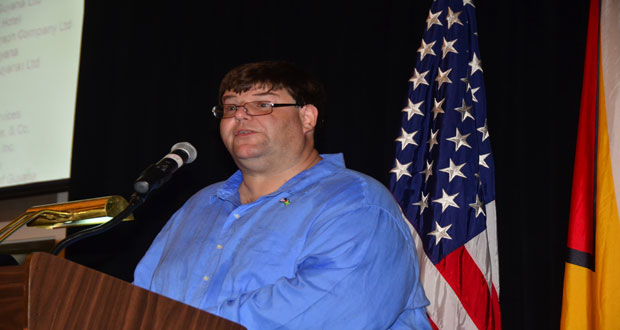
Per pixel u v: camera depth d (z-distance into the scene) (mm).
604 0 2432
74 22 4078
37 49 4137
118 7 3955
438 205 2512
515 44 2797
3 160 4008
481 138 2605
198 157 3443
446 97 2648
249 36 3498
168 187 3432
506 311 2537
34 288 908
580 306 2195
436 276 2424
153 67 3738
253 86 1880
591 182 2295
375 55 3135
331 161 1961
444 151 2572
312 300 1468
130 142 3682
